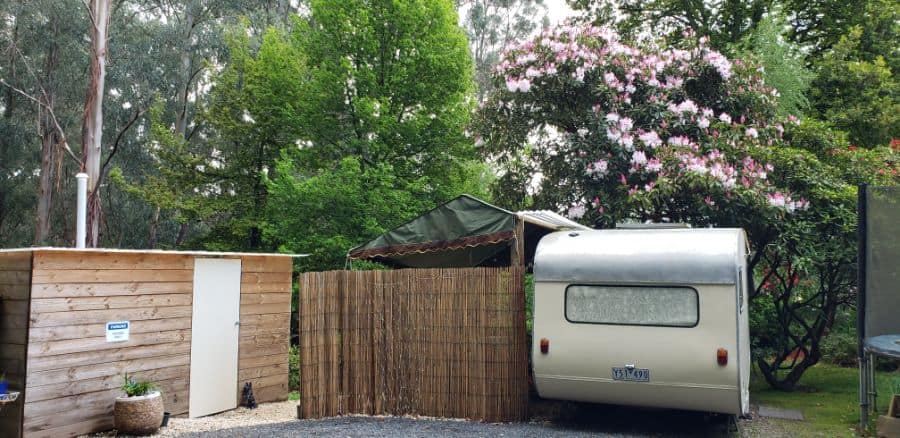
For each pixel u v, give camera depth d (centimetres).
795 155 1024
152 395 698
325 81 1539
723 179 980
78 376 677
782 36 1559
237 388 878
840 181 1027
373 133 1552
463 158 1606
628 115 1134
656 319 634
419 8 1520
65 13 2300
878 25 1734
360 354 775
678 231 675
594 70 1145
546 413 782
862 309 747
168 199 1722
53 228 2634
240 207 1744
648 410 810
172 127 2561
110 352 712
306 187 1379
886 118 1448
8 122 2356
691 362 617
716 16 1702
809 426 755
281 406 901
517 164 1325
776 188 1016
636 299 643
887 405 884
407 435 639
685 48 1220
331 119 1585
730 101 1164
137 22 2595
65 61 2406
